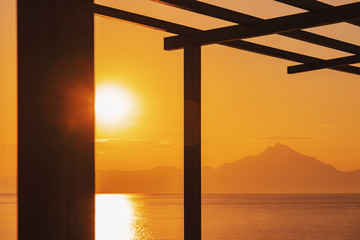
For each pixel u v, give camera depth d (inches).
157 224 1985.7
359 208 3366.1
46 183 38.1
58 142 38.4
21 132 39.1
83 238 38.9
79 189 38.9
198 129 148.6
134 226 1888.5
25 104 39.1
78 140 39.2
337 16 127.3
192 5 129.5
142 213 2876.5
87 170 39.5
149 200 6092.5
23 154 38.9
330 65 176.9
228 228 1766.7
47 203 38.0
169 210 3302.2
